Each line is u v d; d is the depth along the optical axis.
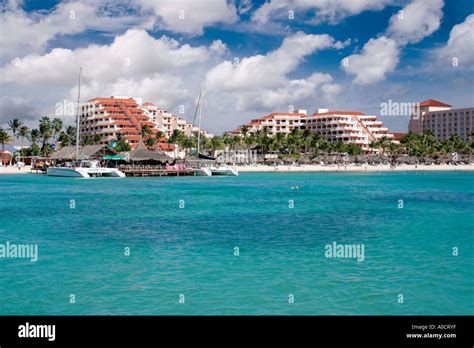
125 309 15.15
